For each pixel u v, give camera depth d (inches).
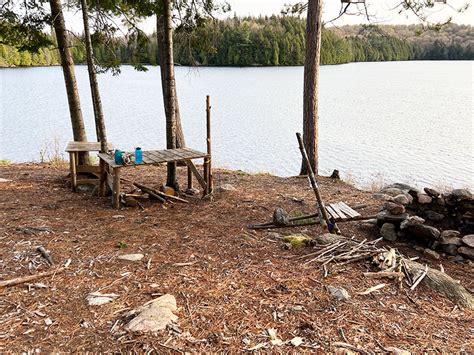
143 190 256.7
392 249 175.0
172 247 181.2
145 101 1487.5
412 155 741.9
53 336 114.1
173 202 256.4
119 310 128.4
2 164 383.9
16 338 112.4
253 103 1475.1
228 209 248.4
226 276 155.0
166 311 125.7
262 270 161.2
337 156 742.5
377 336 121.6
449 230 196.9
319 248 184.4
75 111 296.2
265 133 979.9
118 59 332.8
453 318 134.7
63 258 164.1
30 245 174.6
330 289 146.5
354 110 1310.3
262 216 237.0
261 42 2901.1
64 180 305.3
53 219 211.5
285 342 116.3
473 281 166.4
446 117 1152.2
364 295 144.8
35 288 139.7
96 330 117.5
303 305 136.2
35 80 2078.0
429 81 2226.9
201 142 879.1
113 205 237.6
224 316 127.9
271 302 137.3
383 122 1093.8
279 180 353.7
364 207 262.7
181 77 2405.3
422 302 143.2
